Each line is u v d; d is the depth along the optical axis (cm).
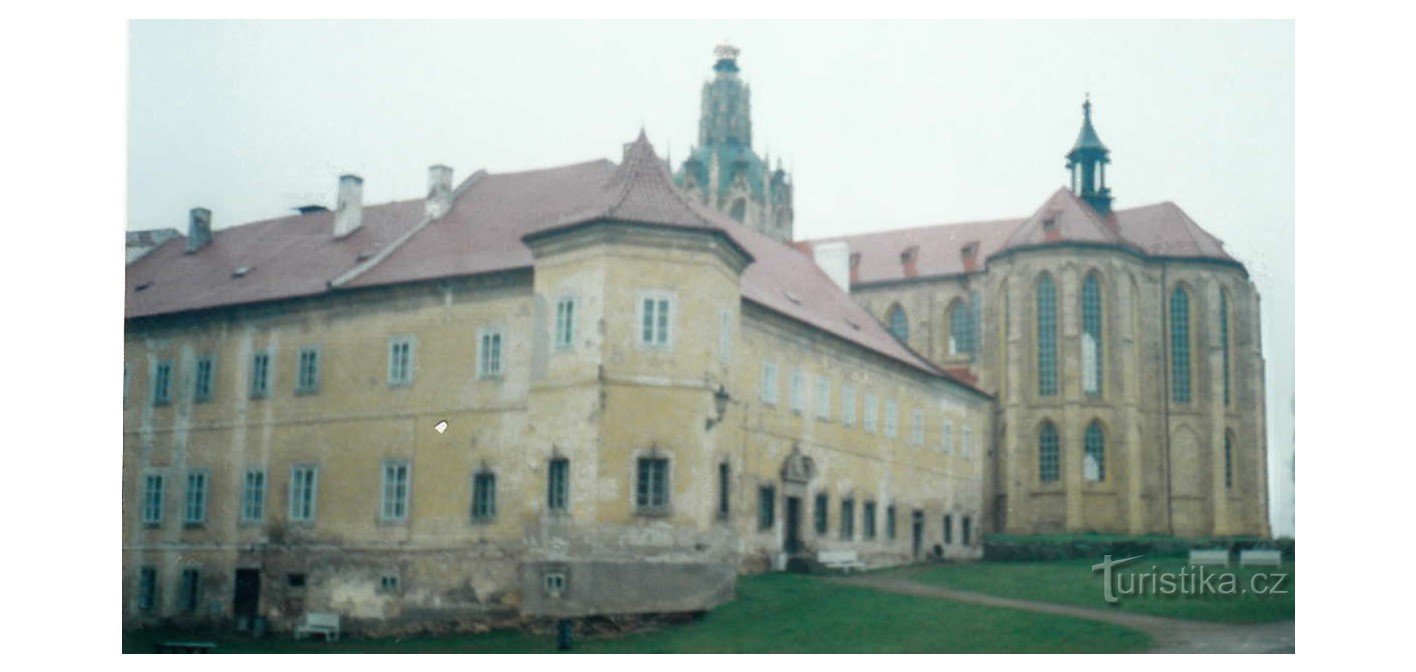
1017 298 7225
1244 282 6569
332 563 4731
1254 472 6350
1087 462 6938
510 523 4444
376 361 4800
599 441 4334
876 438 6147
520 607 4375
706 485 4456
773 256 6506
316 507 4797
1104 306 7000
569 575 4312
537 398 4481
